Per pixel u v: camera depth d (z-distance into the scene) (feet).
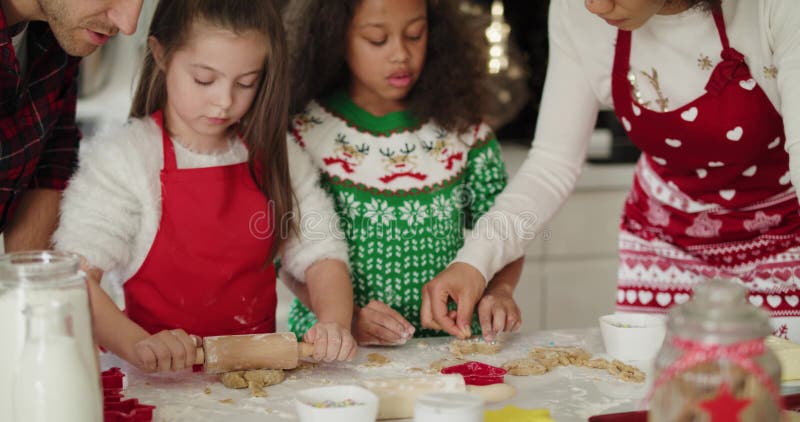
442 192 5.61
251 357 4.00
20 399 2.91
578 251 9.93
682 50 4.66
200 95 4.45
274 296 5.04
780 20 4.22
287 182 4.90
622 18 4.03
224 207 4.72
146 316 4.70
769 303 5.01
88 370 3.02
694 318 2.65
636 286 5.55
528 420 3.36
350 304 4.80
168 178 4.63
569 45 5.15
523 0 9.98
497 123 10.03
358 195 5.47
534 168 5.33
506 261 5.09
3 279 3.04
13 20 4.25
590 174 9.73
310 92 5.59
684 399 2.64
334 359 4.19
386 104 5.63
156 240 4.62
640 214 5.56
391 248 5.49
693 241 5.29
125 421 3.41
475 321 5.53
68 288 3.03
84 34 4.15
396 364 4.32
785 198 4.94
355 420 3.20
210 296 4.75
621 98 4.99
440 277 4.82
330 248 5.00
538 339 4.74
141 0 4.11
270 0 4.58
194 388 3.92
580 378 4.02
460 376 3.59
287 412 3.61
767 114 4.61
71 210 4.46
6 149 4.51
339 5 5.18
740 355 2.59
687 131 4.80
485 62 5.93
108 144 4.59
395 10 5.09
